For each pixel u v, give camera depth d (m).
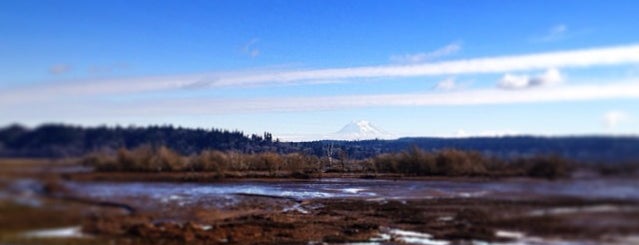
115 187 20.05
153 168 22.31
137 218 20.48
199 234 22.14
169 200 22.98
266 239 22.44
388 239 21.84
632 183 18.08
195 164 25.89
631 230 16.97
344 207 29.08
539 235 18.03
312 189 34.38
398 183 29.22
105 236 18.38
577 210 18.33
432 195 25.31
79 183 18.91
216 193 27.28
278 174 34.78
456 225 21.56
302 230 24.47
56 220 17.48
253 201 28.84
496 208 20.70
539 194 19.98
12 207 16.98
